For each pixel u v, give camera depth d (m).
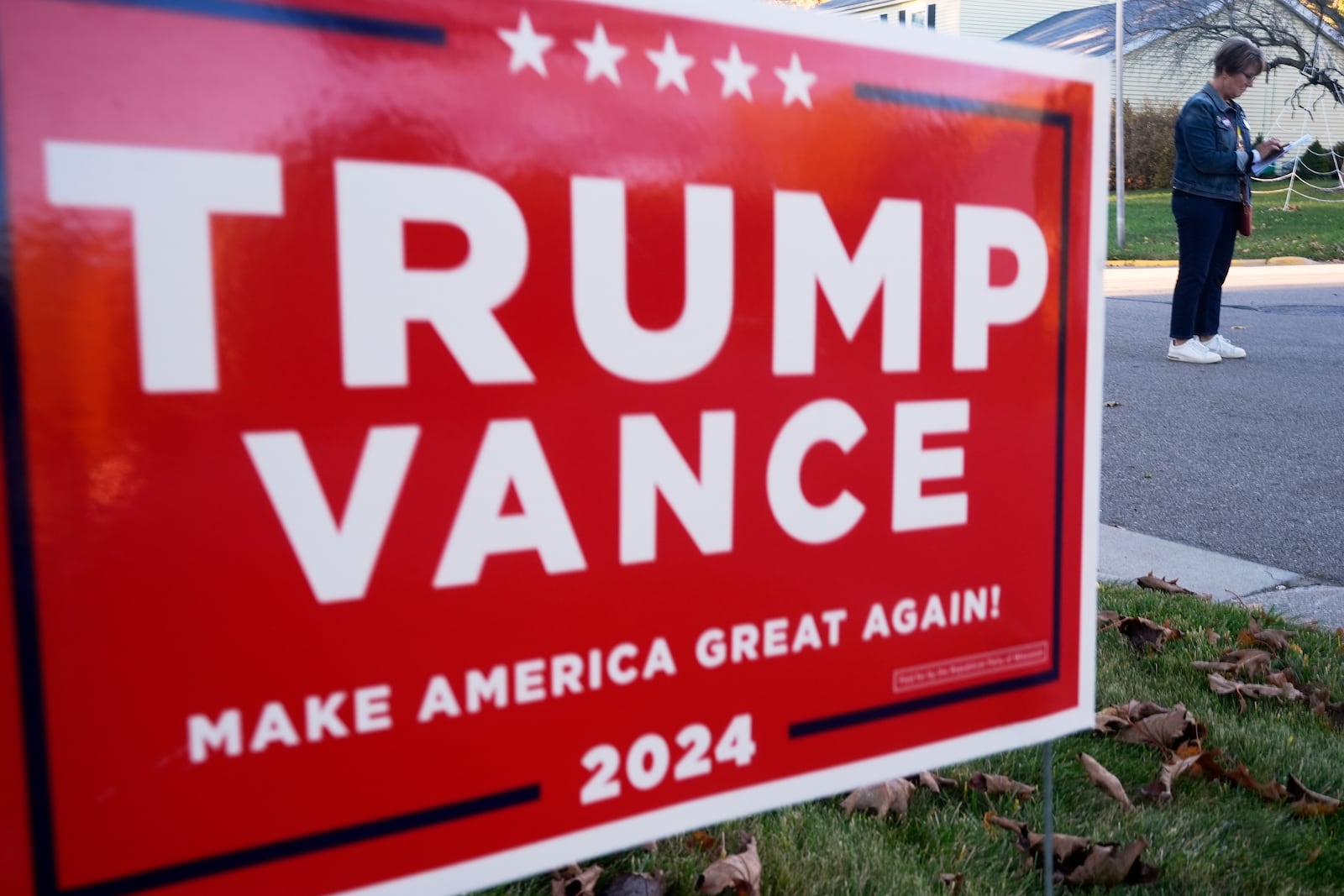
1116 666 3.20
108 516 1.12
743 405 1.47
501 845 1.33
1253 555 4.34
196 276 1.14
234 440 1.17
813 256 1.51
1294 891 2.20
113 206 1.11
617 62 1.35
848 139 1.53
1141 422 6.63
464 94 1.26
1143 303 13.40
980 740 1.72
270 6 1.16
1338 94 34.22
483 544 1.30
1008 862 2.25
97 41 1.09
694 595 1.45
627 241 1.37
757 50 1.45
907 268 1.59
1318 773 2.65
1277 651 3.31
